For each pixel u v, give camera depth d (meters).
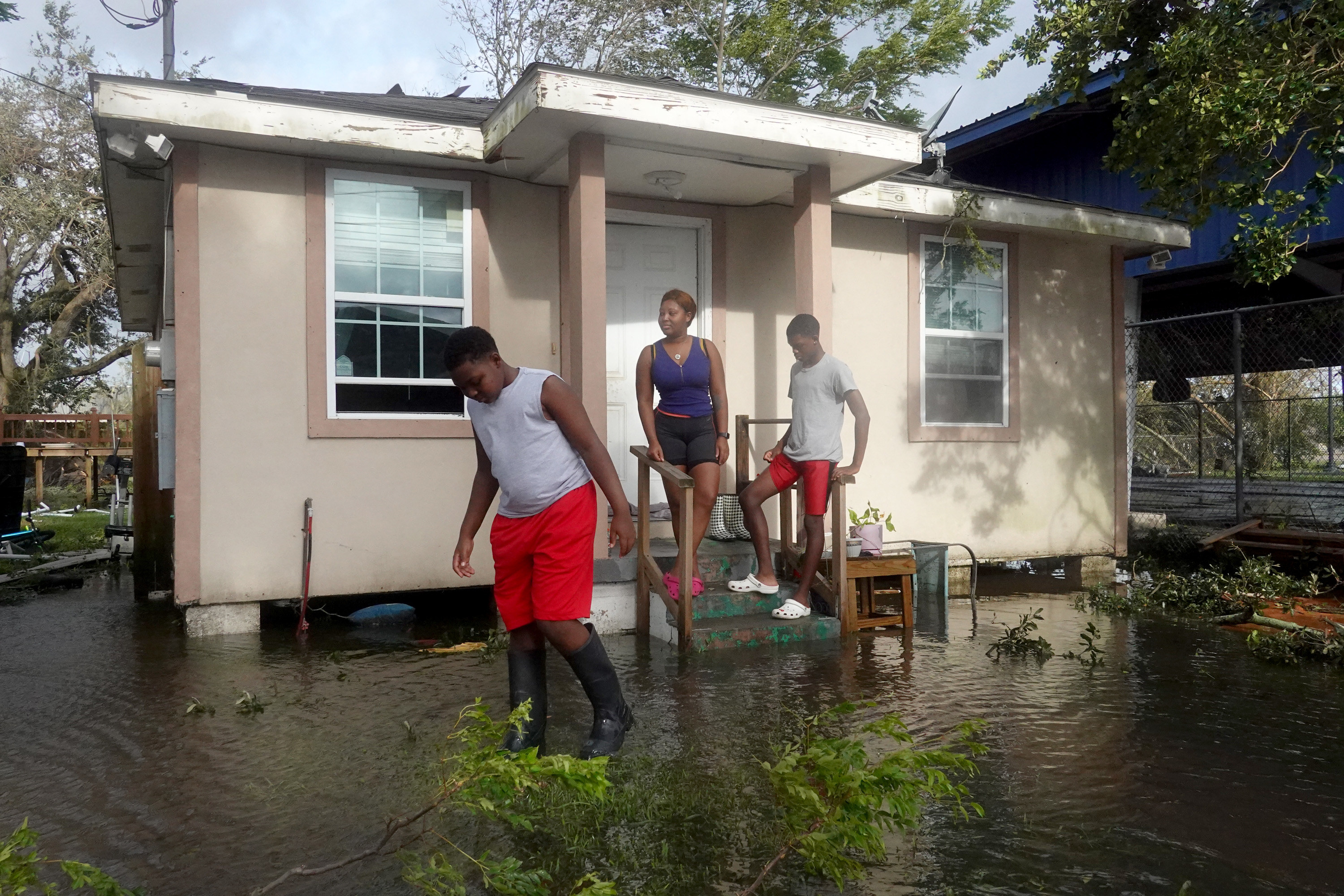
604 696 3.69
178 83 5.78
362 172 6.55
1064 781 3.41
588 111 5.79
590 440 3.55
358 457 6.50
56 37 25.02
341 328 6.53
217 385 6.14
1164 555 10.28
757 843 2.84
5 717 4.23
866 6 18.91
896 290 8.30
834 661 5.35
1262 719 4.21
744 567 6.63
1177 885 2.60
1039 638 5.64
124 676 5.00
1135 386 12.47
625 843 2.83
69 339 28.38
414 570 6.64
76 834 2.95
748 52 18.98
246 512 6.21
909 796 2.12
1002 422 8.84
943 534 8.47
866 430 5.95
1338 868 2.71
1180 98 6.96
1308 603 7.22
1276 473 14.07
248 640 5.98
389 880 2.60
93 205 25.19
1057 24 7.73
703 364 5.82
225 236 6.19
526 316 7.11
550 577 3.56
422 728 4.00
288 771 3.49
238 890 2.55
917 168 10.38
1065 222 8.59
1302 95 6.29
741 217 7.95
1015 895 2.52
